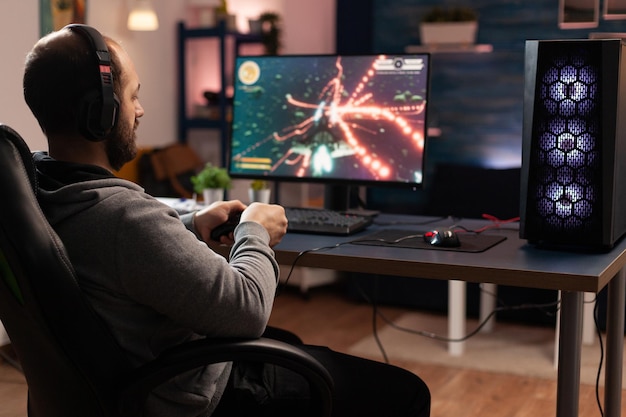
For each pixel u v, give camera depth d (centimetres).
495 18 469
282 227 150
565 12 452
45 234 114
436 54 484
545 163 174
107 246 118
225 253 172
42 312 113
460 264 157
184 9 534
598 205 170
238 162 242
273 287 134
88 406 120
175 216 124
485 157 477
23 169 115
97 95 122
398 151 221
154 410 129
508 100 470
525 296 394
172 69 525
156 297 119
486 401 301
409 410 145
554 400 302
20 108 395
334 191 234
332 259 169
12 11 387
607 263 158
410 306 434
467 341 374
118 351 120
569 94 170
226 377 142
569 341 160
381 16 490
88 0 446
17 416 283
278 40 545
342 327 397
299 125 233
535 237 176
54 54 122
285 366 128
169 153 473
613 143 168
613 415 223
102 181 122
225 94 512
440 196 411
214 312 121
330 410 133
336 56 229
